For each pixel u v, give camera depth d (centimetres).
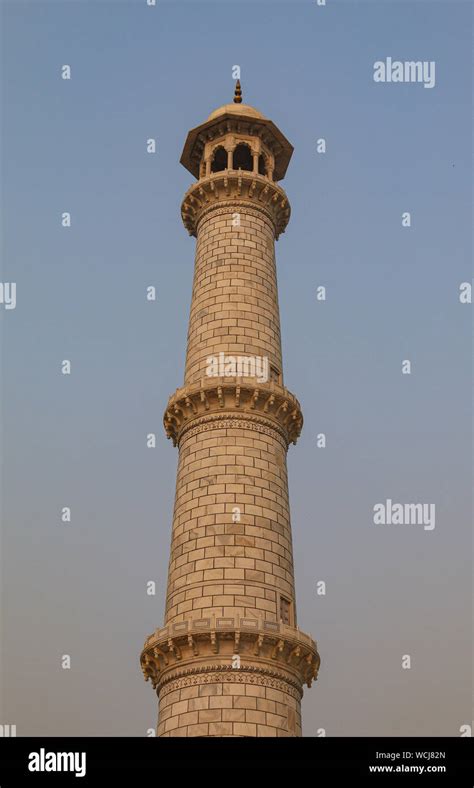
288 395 4681
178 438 4769
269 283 5138
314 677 4119
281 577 4150
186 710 3762
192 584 4053
